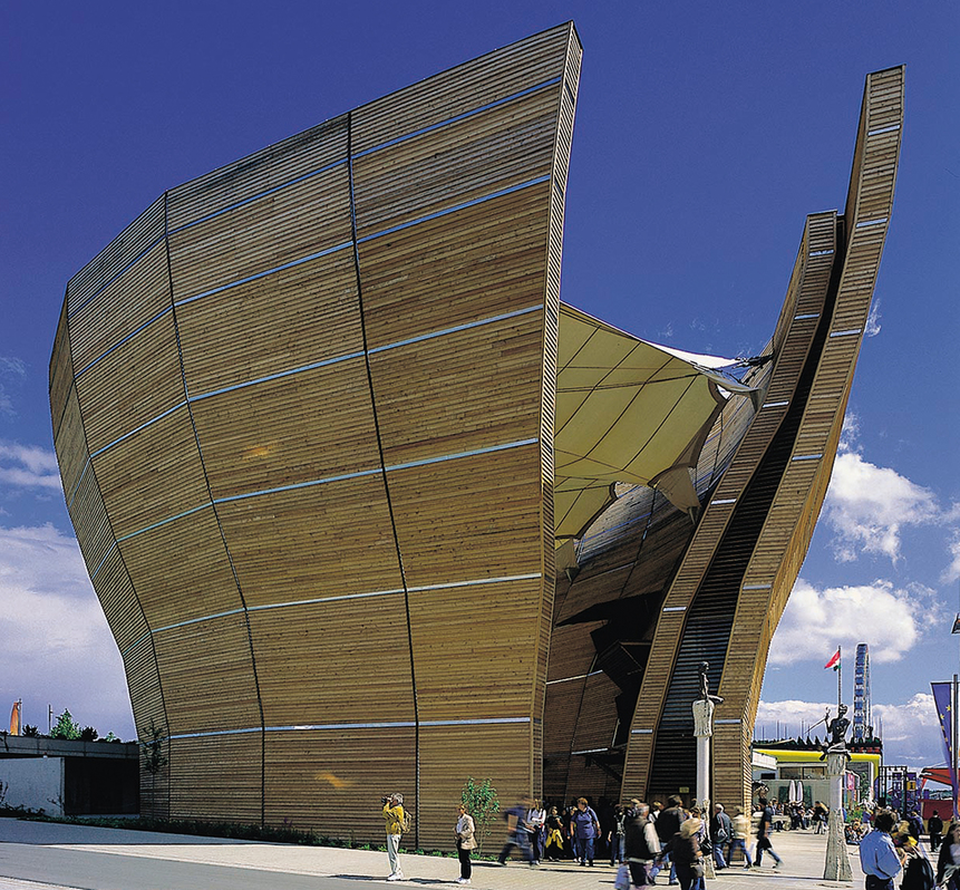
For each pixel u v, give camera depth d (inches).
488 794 858.8
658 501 1459.2
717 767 1042.1
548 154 820.6
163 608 1170.0
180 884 533.3
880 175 1027.9
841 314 1047.0
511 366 847.7
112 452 1193.4
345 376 931.3
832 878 712.4
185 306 1030.4
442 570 912.3
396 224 892.6
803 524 1138.0
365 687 953.5
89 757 1536.7
